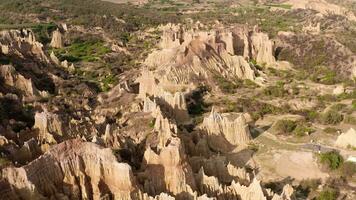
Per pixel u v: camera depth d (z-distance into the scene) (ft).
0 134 219.00
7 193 167.53
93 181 184.14
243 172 222.07
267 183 244.83
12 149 199.62
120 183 182.60
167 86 385.09
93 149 186.91
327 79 429.79
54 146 184.65
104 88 414.41
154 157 207.62
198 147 255.70
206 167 223.92
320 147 284.00
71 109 338.13
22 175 169.78
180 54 420.77
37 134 231.09
